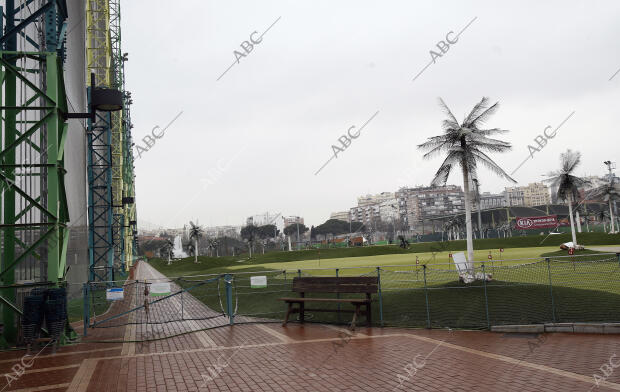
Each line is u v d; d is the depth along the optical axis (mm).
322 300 13734
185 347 11164
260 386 7516
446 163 20141
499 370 7996
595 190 82688
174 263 97438
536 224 108812
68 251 25562
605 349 9227
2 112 14539
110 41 50250
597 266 22844
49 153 12742
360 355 9539
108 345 11797
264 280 15352
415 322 13156
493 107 19828
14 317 12516
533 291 14633
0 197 13914
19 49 17062
